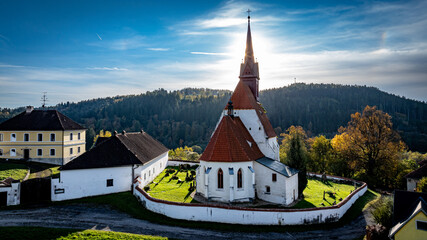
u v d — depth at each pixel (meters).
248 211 30.94
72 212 33.03
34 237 24.55
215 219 31.38
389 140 61.47
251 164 39.50
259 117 52.06
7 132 59.25
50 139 60.16
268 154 49.81
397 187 61.88
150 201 34.00
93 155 40.50
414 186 52.66
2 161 56.94
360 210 39.28
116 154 41.97
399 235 26.09
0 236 24.02
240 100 52.34
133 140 50.97
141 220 31.14
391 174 61.84
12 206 34.69
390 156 60.22
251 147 44.94
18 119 61.41
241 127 48.03
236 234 28.44
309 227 31.20
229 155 37.94
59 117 63.59
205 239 26.92
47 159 59.84
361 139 63.59
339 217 34.31
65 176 37.69
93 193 39.00
